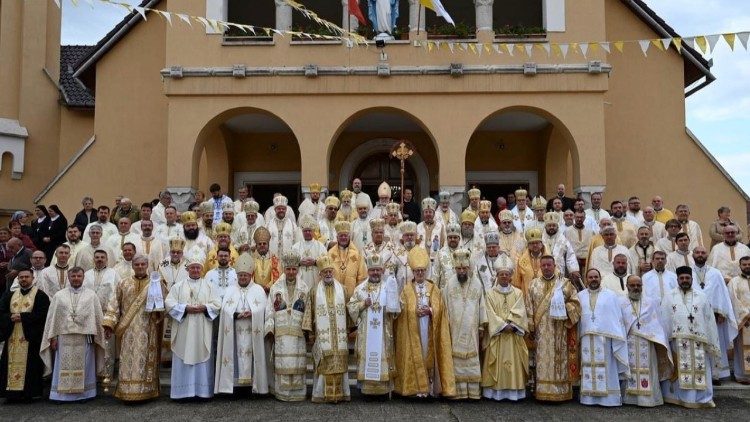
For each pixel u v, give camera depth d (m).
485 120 15.18
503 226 11.57
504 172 18.16
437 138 14.96
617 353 9.00
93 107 20.14
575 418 8.38
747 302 10.10
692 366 8.95
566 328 9.16
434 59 15.11
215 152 17.91
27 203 19.19
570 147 15.19
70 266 10.83
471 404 8.98
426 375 9.02
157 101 17.27
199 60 15.21
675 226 11.12
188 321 9.17
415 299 9.20
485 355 9.22
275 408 8.77
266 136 18.38
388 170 18.61
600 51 15.05
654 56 16.98
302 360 9.22
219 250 9.72
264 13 17.58
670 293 9.34
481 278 9.95
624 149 16.77
